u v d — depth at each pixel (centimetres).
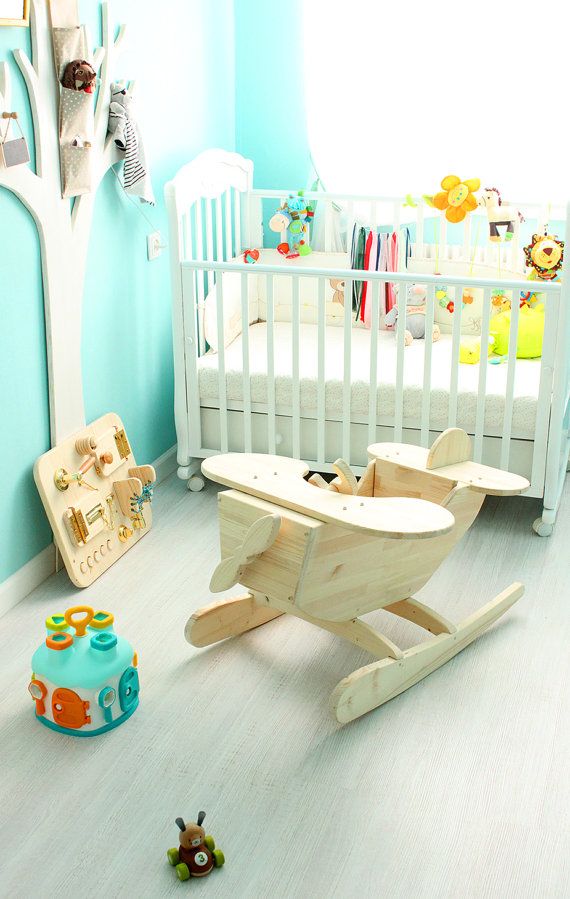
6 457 250
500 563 283
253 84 381
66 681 206
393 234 359
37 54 239
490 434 305
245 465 229
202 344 342
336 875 174
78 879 173
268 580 218
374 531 194
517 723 215
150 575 276
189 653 240
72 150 254
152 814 188
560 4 338
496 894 171
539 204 351
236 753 205
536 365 331
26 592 264
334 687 228
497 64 350
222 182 348
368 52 359
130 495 287
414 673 227
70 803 191
